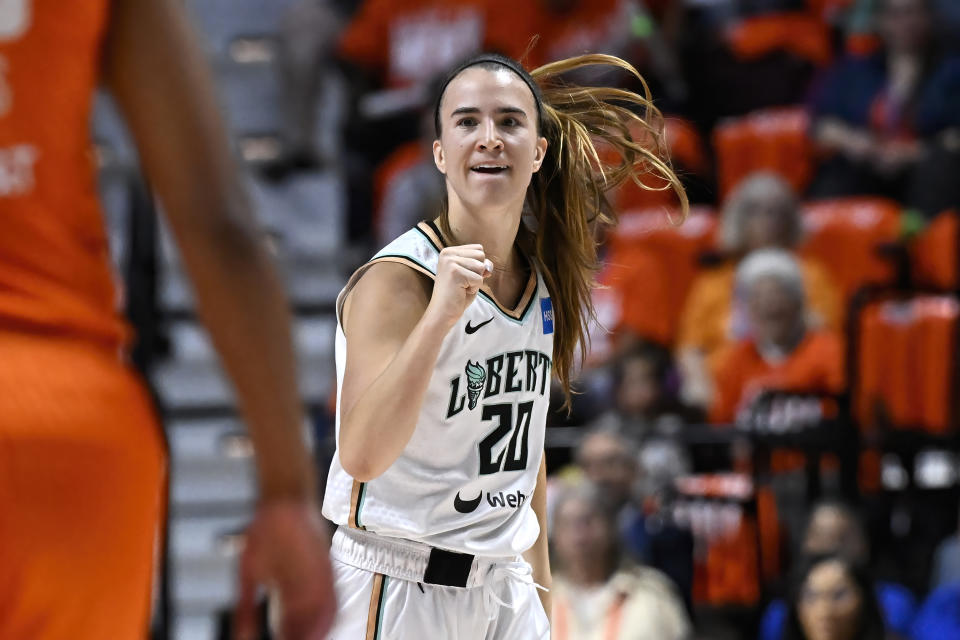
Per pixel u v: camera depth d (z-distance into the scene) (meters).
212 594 19.05
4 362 4.15
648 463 16.75
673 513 16.36
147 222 17.41
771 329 18.44
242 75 24.88
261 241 4.25
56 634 4.15
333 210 23.84
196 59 4.28
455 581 8.34
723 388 18.66
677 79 23.42
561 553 15.21
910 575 16.16
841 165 22.14
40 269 4.29
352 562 8.45
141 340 17.19
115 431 4.28
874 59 22.66
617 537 15.12
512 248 8.67
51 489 4.11
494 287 8.41
